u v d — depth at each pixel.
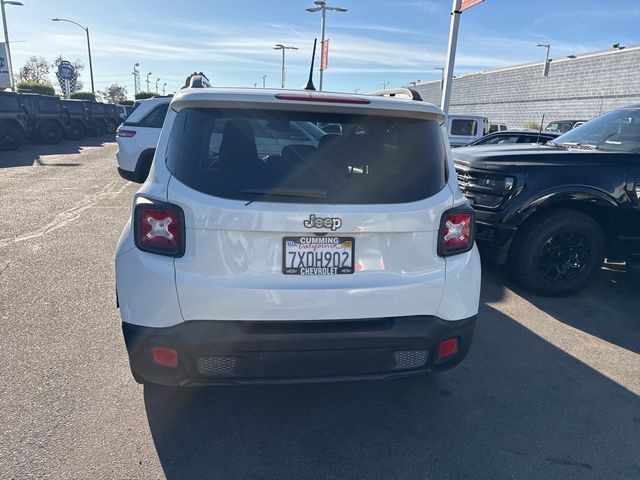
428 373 2.57
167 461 2.43
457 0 9.98
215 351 2.26
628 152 4.80
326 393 3.07
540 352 3.68
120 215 7.76
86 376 3.12
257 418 2.80
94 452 2.47
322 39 23.14
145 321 2.28
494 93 40.38
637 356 3.66
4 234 6.50
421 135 2.53
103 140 24.50
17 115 18.16
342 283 2.34
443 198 2.47
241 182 2.27
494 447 2.62
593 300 4.76
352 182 2.35
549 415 2.91
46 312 4.05
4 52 31.78
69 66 38.94
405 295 2.41
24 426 2.63
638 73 27.34
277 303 2.27
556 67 33.38
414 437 2.69
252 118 2.36
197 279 2.23
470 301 2.58
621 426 2.82
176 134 2.35
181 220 2.23
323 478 2.37
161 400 2.91
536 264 4.64
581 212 4.64
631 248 4.75
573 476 2.42
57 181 11.27
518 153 4.86
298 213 2.24
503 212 4.58
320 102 2.34
